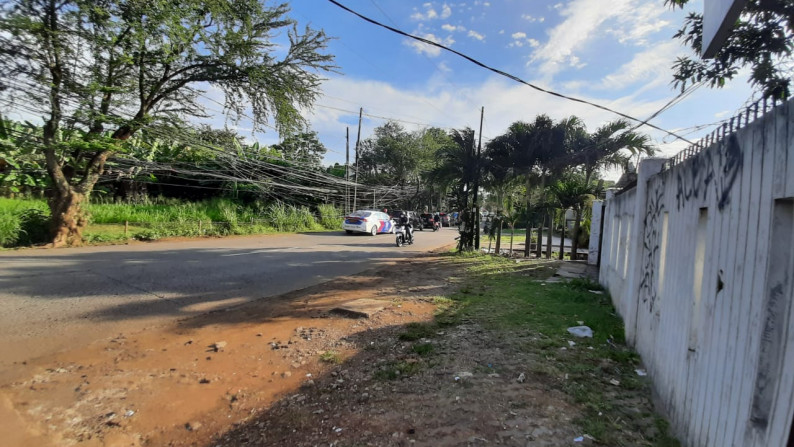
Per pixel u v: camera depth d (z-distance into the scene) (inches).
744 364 83.8
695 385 110.3
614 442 113.5
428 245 768.3
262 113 628.7
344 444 110.7
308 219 1014.4
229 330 211.9
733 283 92.0
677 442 115.4
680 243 136.7
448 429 118.2
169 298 268.7
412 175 1923.0
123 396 136.9
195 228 711.7
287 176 1112.8
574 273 434.3
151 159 844.0
